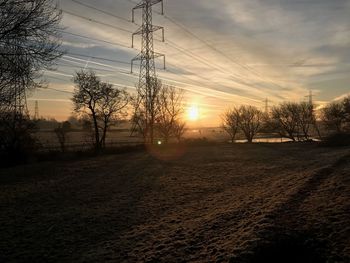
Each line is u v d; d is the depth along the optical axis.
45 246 11.23
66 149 48.72
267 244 9.17
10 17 18.16
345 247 8.62
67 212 15.82
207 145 67.06
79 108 56.03
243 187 19.81
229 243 9.70
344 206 11.50
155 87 58.84
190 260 9.01
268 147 59.12
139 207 16.31
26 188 22.56
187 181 23.61
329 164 24.00
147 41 52.44
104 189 21.64
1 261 10.06
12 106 25.89
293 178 19.48
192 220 13.05
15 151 37.94
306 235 9.65
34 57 19.41
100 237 11.95
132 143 64.31
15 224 14.02
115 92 57.56
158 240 10.98
